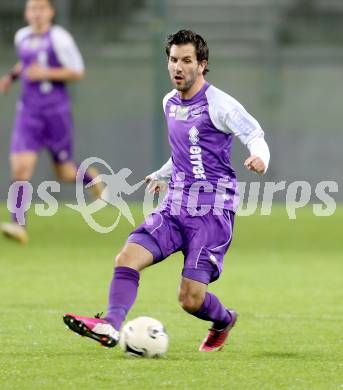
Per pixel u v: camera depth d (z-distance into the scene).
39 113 55.31
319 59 85.75
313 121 85.00
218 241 25.86
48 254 54.72
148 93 84.75
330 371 24.03
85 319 24.09
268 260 53.69
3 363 24.70
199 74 25.94
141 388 21.80
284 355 26.55
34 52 55.44
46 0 55.31
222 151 26.03
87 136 84.00
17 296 39.12
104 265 50.09
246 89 86.31
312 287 43.03
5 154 82.94
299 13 91.62
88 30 86.69
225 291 41.62
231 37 89.88
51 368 23.95
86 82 84.75
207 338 27.44
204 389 21.75
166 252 25.80
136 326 25.62
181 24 90.88
